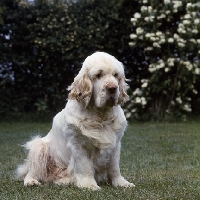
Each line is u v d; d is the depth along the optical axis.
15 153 7.34
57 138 4.62
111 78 4.11
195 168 5.70
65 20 13.70
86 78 4.18
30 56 14.01
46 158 4.70
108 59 4.19
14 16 13.72
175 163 6.23
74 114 4.18
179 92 13.55
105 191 3.92
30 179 4.57
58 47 13.64
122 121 4.30
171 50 13.55
